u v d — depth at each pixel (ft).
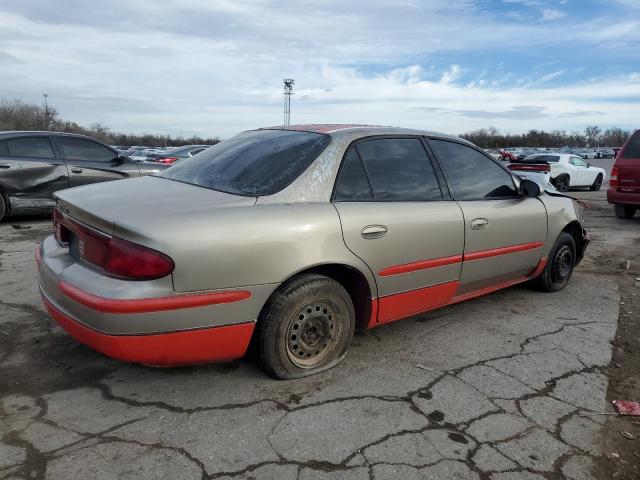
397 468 7.32
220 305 8.31
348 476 7.11
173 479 6.93
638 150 30.40
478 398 9.34
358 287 10.36
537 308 14.42
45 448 7.48
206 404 8.79
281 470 7.18
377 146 10.94
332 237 9.32
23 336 11.27
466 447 7.88
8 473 6.94
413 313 11.50
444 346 11.57
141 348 7.98
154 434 7.90
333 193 9.77
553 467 7.54
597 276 18.31
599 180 63.98
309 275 9.31
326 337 9.93
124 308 7.68
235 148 11.36
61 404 8.67
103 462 7.22
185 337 8.20
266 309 9.00
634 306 14.92
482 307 14.37
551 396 9.53
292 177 9.51
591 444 8.13
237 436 7.91
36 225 25.90
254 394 9.15
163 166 31.14
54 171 26.58
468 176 12.65
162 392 9.13
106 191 9.75
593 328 13.01
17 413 8.36
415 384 9.75
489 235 12.59
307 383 9.62
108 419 8.27
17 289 14.48
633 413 9.03
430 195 11.50
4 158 25.18
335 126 11.40
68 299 8.29
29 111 250.57
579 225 16.20
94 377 9.61
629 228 29.37
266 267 8.61
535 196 13.75
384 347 11.39
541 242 14.55
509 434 8.27
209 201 8.84
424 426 8.38
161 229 7.89
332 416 8.55
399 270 10.59
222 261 8.18
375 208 10.15
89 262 8.57
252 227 8.50
